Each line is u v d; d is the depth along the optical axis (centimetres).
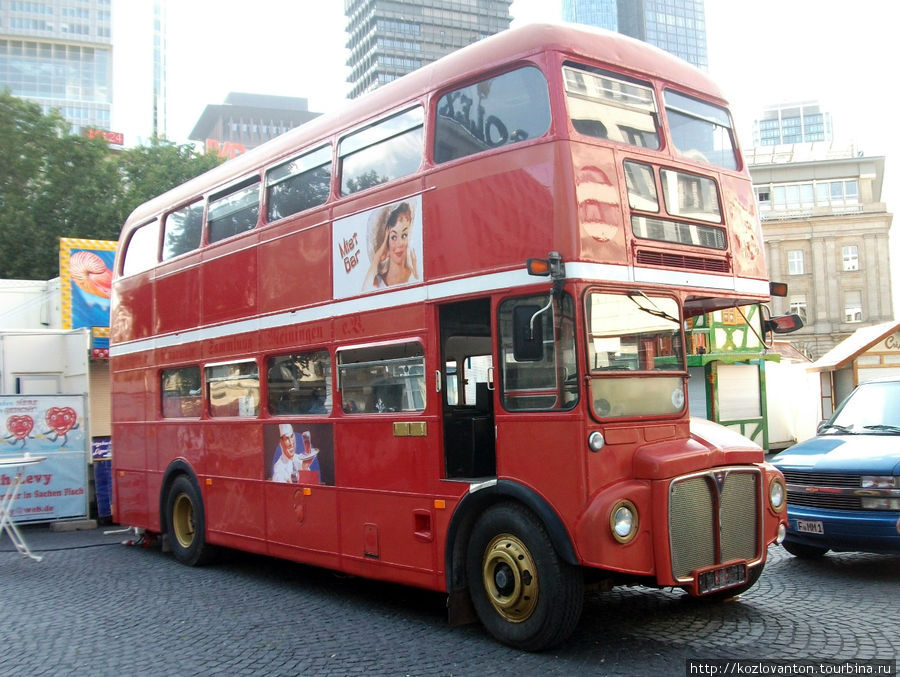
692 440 658
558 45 634
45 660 646
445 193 695
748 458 666
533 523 612
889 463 805
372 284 771
